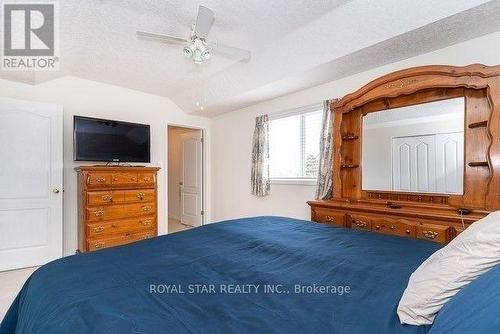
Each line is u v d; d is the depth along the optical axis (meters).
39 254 3.14
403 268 1.13
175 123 4.63
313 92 3.35
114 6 2.12
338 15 2.29
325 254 1.34
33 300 1.00
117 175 3.35
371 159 2.70
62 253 3.31
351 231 1.87
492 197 1.93
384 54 2.43
